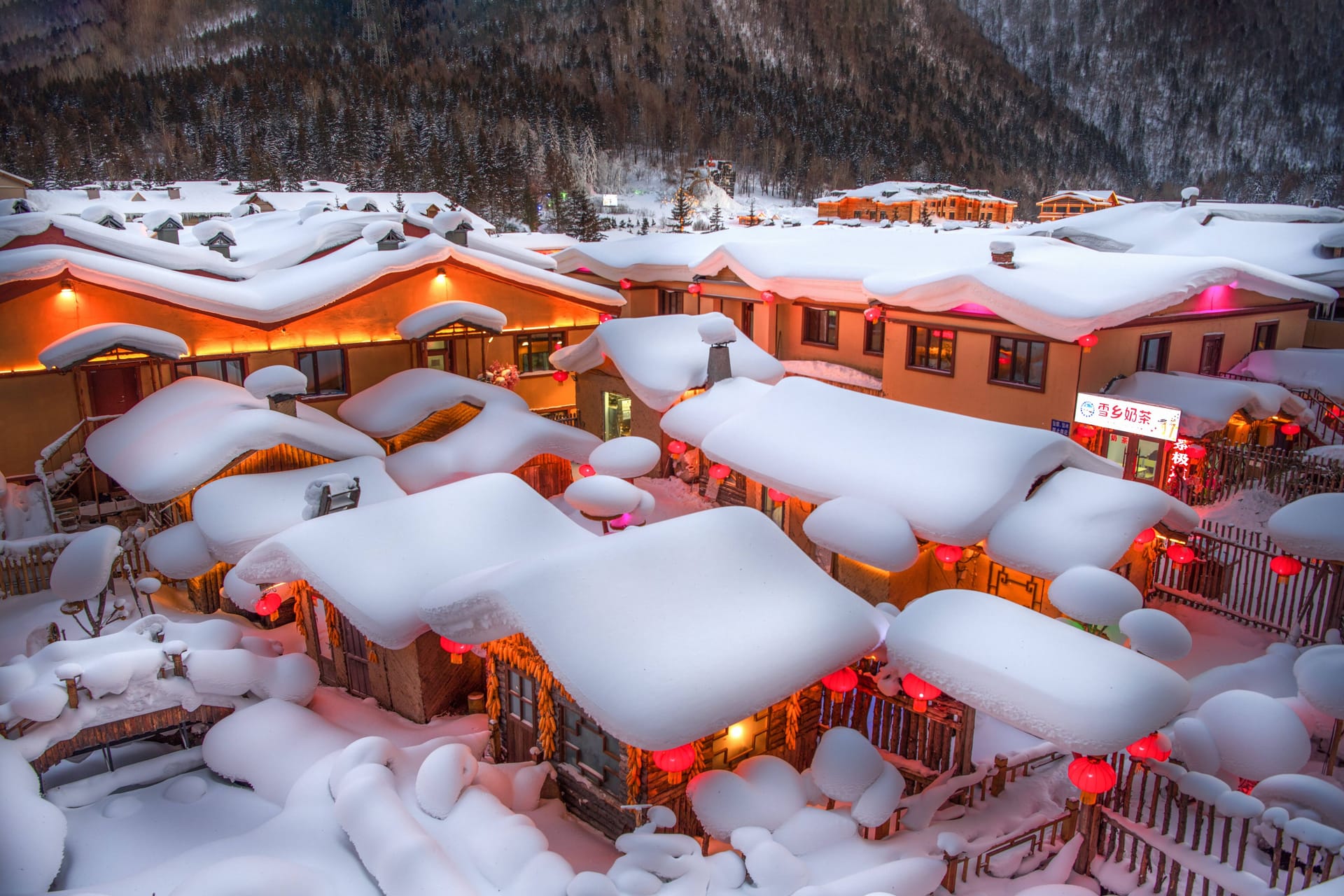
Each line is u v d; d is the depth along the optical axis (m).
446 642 11.90
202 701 12.29
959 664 10.19
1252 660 14.30
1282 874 9.37
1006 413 21.31
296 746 11.80
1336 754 11.45
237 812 10.95
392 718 13.86
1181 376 20.44
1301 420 21.81
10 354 19.97
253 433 16.97
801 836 9.67
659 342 23.33
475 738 12.46
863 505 14.89
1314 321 27.53
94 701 11.47
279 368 18.09
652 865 8.99
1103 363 20.11
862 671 12.27
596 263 35.09
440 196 69.06
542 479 23.52
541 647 9.91
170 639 12.80
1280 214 35.28
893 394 24.47
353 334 23.81
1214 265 20.62
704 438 19.88
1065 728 9.00
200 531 16.17
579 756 11.44
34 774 10.56
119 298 20.88
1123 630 10.89
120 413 21.34
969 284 20.59
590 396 27.00
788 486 16.73
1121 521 13.03
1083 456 14.80
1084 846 9.85
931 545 15.58
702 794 10.00
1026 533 13.48
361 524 13.48
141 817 10.88
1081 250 26.19
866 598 16.34
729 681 9.77
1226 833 9.41
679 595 10.91
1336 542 13.12
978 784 11.16
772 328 29.00
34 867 9.26
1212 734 10.98
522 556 13.70
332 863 9.26
